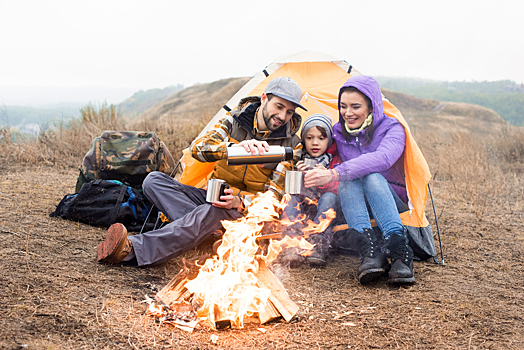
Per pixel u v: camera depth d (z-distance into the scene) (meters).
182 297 2.26
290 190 2.79
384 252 2.85
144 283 2.50
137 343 1.83
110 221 3.49
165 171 4.04
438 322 2.25
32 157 6.15
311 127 3.29
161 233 2.72
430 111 28.73
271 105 2.90
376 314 2.34
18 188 4.53
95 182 3.65
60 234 3.16
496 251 3.62
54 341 1.74
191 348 1.86
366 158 2.90
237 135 3.07
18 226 3.20
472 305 2.48
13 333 1.74
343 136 3.35
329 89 4.19
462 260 3.39
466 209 5.07
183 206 2.93
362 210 2.81
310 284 2.78
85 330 1.87
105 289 2.31
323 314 2.31
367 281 2.79
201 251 3.16
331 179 2.85
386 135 3.12
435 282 2.88
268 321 2.18
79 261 2.66
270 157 2.70
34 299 2.06
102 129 7.74
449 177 6.95
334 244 3.46
